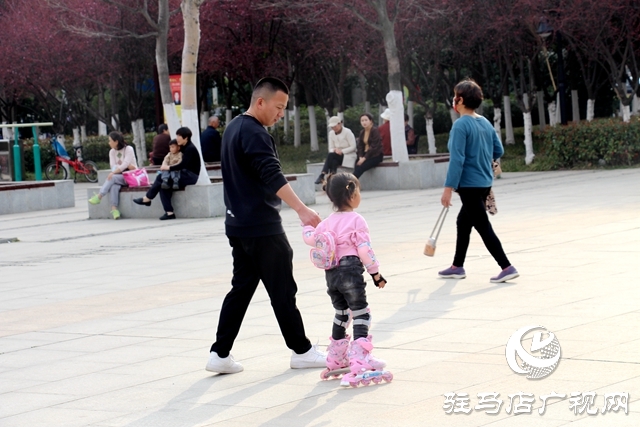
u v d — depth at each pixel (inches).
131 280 482.9
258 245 280.1
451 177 403.9
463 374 259.4
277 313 283.0
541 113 1672.0
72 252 628.1
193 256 563.5
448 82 1563.7
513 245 506.3
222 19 1501.0
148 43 1535.4
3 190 981.2
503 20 1262.3
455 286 401.1
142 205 851.4
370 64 1423.5
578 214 626.5
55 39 1505.9
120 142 876.0
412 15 1327.5
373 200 896.9
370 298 384.8
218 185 829.2
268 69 1563.7
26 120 2177.7
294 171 1411.2
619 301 341.7
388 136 1128.8
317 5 1380.4
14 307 426.0
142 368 297.4
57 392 274.7
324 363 286.2
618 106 1873.8
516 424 212.8
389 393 247.9
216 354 282.7
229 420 235.3
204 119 1835.6
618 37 1293.1
